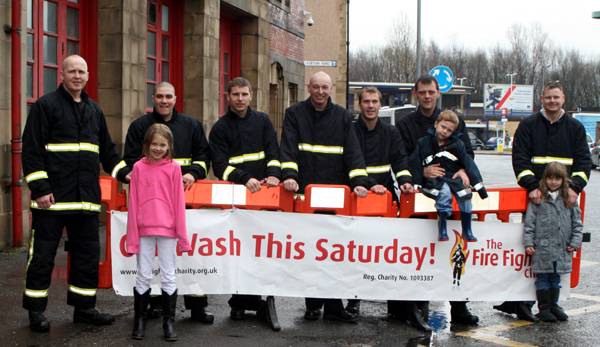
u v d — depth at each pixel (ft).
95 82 39.45
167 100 22.43
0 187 31.55
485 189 22.54
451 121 22.36
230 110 22.84
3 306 23.62
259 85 60.64
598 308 26.00
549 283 24.13
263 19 61.31
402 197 23.44
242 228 22.85
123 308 24.11
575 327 23.39
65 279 27.71
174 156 22.75
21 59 32.37
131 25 39.83
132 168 22.30
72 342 20.31
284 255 22.97
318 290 23.12
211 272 22.84
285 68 70.18
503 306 25.23
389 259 23.29
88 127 21.56
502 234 24.06
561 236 23.67
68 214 21.31
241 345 20.57
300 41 75.51
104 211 39.04
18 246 32.30
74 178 21.33
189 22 49.21
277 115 69.31
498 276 24.11
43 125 20.86
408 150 24.27
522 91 297.74
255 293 22.93
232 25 59.82
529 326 23.45
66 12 37.68
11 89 31.83
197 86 49.32
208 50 49.88
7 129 31.83
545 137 24.48
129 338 20.88
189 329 22.06
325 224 22.97
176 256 22.66
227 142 22.85
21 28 32.17
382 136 23.77
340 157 22.99
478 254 23.88
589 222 51.19
